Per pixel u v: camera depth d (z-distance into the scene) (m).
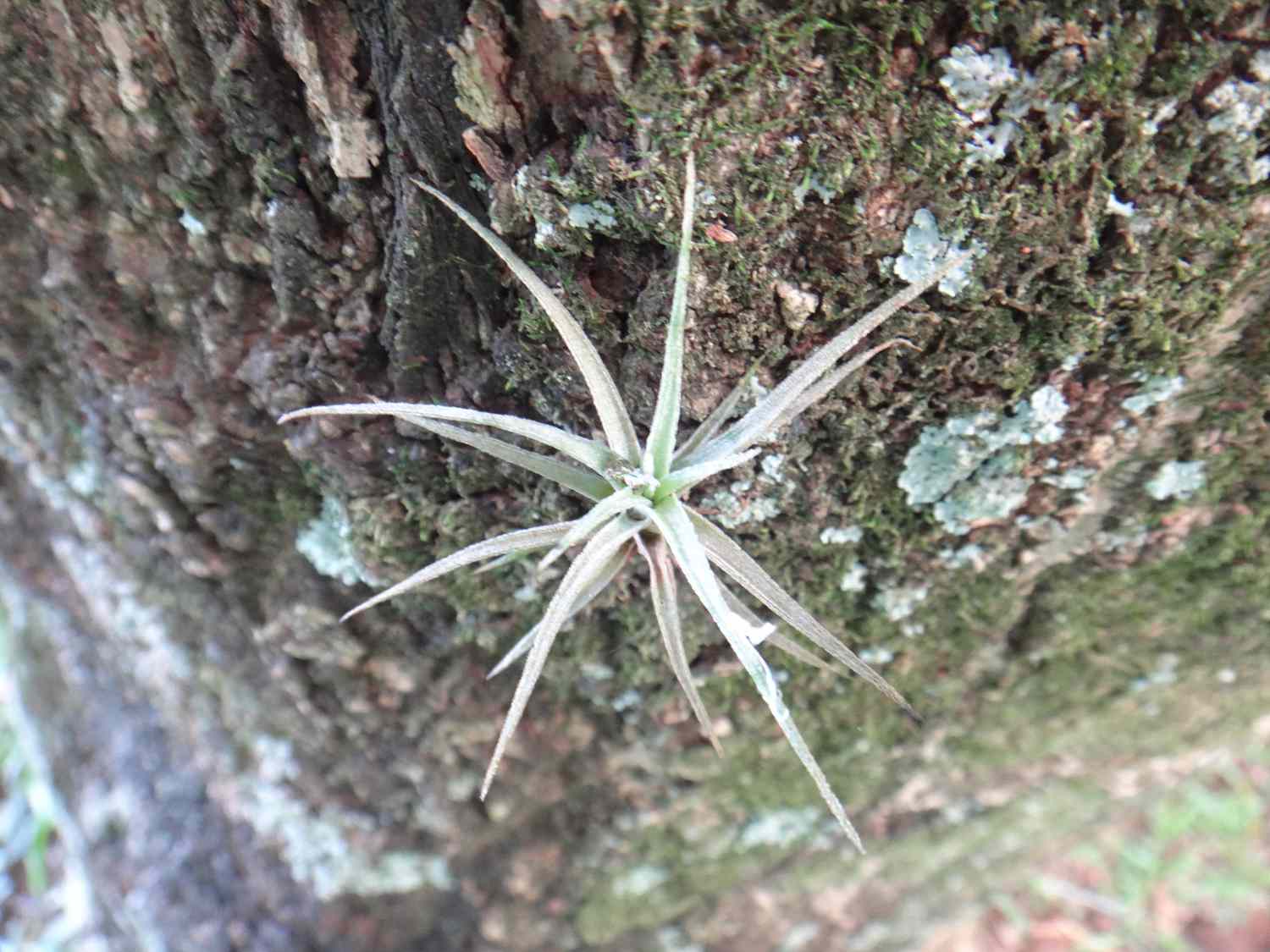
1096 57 0.10
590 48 0.10
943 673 0.17
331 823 0.21
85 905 0.34
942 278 0.12
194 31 0.11
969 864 0.25
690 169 0.10
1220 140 0.11
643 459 0.10
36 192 0.14
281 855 0.22
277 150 0.12
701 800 0.20
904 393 0.13
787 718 0.10
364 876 0.22
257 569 0.17
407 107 0.11
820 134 0.11
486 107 0.11
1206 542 0.15
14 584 0.25
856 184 0.11
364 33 0.11
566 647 0.16
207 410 0.15
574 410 0.13
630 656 0.16
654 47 0.10
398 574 0.16
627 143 0.11
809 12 0.10
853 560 0.15
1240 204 0.11
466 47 0.10
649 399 0.13
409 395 0.14
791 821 0.21
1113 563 0.15
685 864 0.22
